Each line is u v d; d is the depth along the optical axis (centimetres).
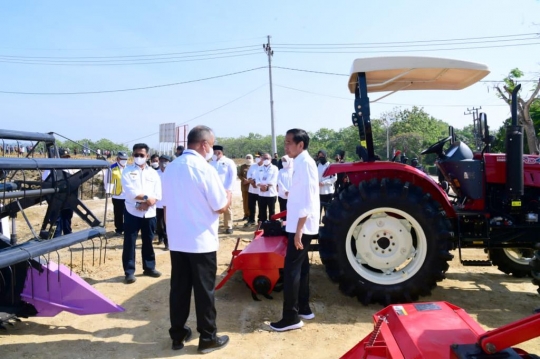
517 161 409
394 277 407
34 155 389
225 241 736
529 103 1392
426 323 215
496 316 387
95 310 350
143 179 496
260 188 848
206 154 333
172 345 326
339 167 430
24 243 313
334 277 409
